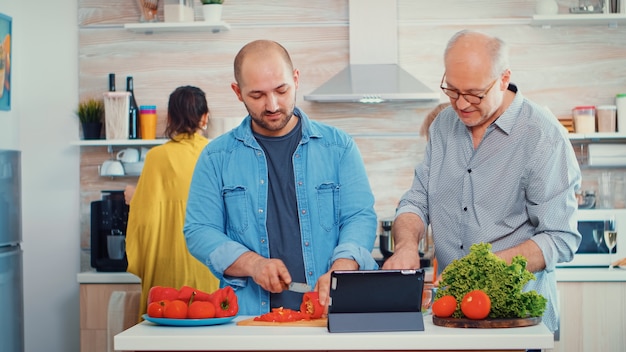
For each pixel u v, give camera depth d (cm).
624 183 484
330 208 277
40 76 504
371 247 272
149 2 491
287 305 268
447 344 210
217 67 501
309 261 273
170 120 410
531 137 275
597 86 489
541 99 491
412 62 495
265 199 274
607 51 488
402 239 279
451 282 235
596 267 445
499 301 225
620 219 444
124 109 487
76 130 504
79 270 504
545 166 272
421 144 494
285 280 248
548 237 266
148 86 503
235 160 277
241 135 278
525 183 277
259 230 273
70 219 504
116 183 502
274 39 499
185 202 402
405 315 220
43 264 504
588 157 479
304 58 498
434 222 292
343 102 496
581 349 437
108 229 462
